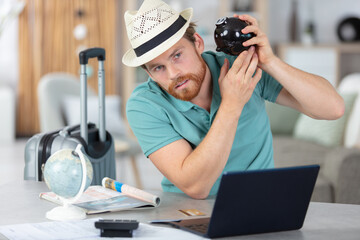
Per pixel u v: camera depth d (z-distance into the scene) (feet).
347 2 28.43
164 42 5.08
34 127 25.66
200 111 5.69
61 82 16.12
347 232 4.04
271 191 3.93
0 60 25.49
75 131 6.94
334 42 28.53
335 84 27.02
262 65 5.36
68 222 4.22
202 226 4.08
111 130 16.14
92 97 16.66
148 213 4.53
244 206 3.87
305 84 5.35
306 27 27.84
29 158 6.55
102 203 4.74
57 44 25.34
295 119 15.78
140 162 19.80
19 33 25.23
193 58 5.29
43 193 5.05
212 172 4.96
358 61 28.55
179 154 5.30
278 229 4.08
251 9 26.76
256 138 5.98
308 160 12.16
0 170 18.01
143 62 5.11
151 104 5.54
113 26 25.53
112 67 25.64
